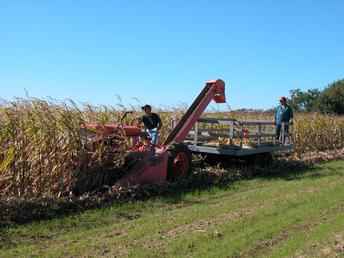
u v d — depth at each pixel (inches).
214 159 589.6
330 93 2122.3
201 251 271.9
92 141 412.8
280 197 433.1
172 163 469.4
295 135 805.9
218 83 559.5
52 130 387.2
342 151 850.8
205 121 562.9
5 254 266.1
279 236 305.6
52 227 321.1
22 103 396.8
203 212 368.8
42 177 382.0
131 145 444.5
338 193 447.2
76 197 379.6
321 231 311.9
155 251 272.4
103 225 333.1
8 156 352.2
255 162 595.5
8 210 327.6
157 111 653.9
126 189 410.3
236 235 304.5
